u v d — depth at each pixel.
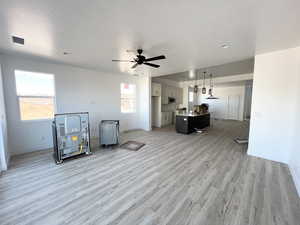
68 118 3.26
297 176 2.31
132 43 2.70
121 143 4.57
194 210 1.79
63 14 1.79
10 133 3.50
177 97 9.19
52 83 4.17
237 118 9.89
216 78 7.50
